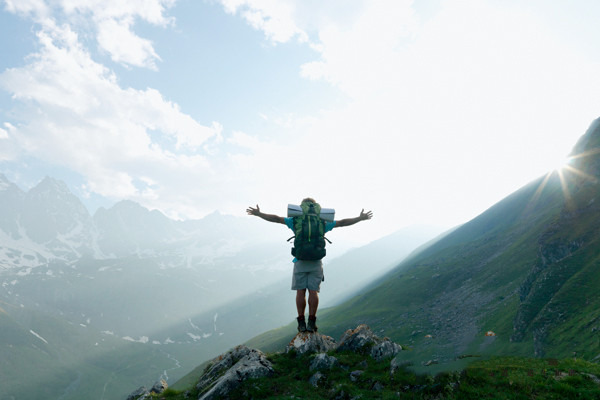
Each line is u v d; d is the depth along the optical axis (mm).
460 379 7129
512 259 152750
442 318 133250
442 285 175625
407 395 7195
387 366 8852
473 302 134750
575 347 58188
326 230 8602
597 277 74875
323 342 10969
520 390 6547
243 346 12039
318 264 9492
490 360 7609
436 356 8109
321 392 8391
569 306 71750
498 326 95938
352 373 8844
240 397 8719
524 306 85625
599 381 6566
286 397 8250
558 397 6191
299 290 9922
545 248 102688
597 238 90000
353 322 169125
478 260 185000
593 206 102750
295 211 8617
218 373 10969
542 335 70750
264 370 9578
